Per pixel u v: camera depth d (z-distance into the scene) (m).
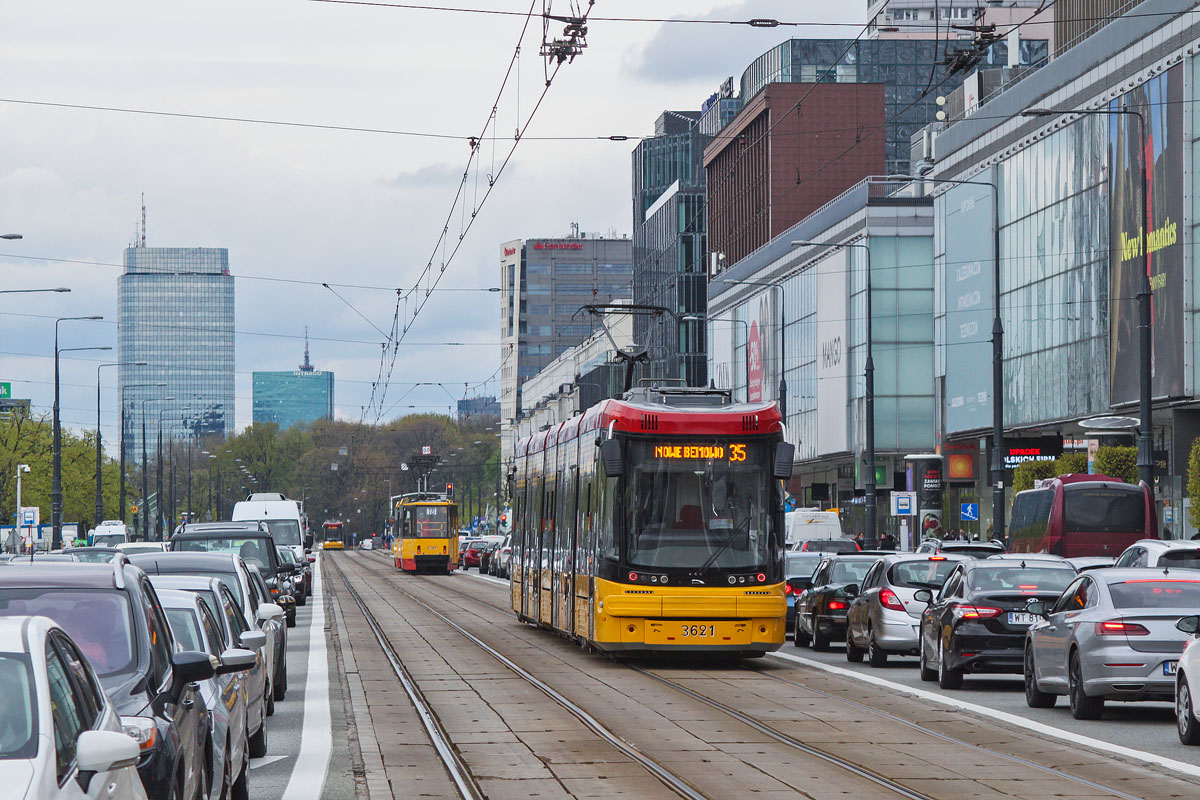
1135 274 74.38
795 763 21.06
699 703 29.28
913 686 33.03
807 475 137.38
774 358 132.62
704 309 169.38
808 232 124.06
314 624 59.22
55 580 14.15
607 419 38.03
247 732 18.34
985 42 58.47
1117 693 25.17
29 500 131.38
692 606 36.41
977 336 97.00
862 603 38.97
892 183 113.44
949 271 102.00
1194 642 22.89
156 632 14.10
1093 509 63.00
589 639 39.03
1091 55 79.56
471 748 22.83
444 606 74.25
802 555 52.53
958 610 31.64
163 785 11.67
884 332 109.56
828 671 36.88
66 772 9.30
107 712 10.85
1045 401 86.88
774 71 175.00
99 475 117.50
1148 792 18.44
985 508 99.12
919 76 175.12
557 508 46.78
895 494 72.94
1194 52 68.50
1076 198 82.25
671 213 173.25
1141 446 53.88
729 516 37.03
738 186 153.25
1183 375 68.75
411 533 124.94
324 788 19.06
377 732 25.02
